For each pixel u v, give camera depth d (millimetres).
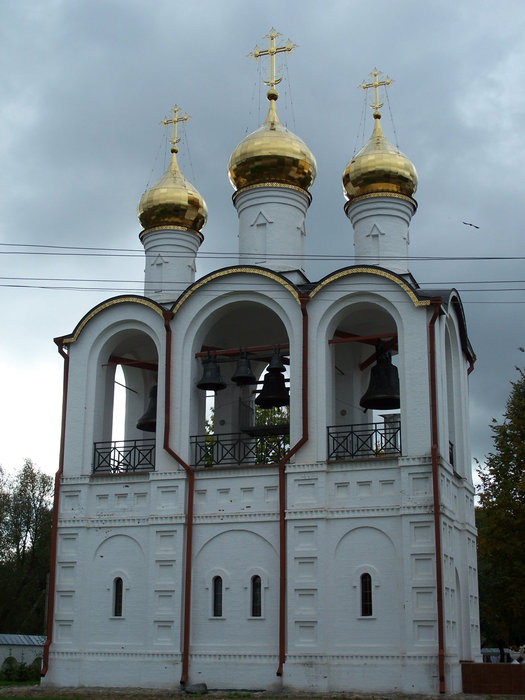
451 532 28594
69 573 30719
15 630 67312
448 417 31625
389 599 26844
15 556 70875
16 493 71625
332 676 26641
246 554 28812
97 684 29203
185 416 30594
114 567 30281
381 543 27391
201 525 29547
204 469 29953
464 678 27359
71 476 31562
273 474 29203
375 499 27766
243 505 29250
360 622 26938
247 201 34500
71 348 32906
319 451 28625
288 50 36812
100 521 30797
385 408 30266
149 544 29797
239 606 28438
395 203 34281
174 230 36781
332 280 29688
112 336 32656
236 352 31266
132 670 28859
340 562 27656
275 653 27531
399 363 28609
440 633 25781
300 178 34562
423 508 27016
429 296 28656
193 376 31109
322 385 29141
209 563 29156
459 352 32875
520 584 36688
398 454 28031
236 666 27828
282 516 28391
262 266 31969
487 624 54812
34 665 43625
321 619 27125
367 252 34031
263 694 26406
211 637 28453
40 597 70188
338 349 33781
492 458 38031
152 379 36375
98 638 29766
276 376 31750
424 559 26641
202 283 31281
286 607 27625
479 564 55281
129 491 30766
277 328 34625
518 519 36188
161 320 31781
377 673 26219
